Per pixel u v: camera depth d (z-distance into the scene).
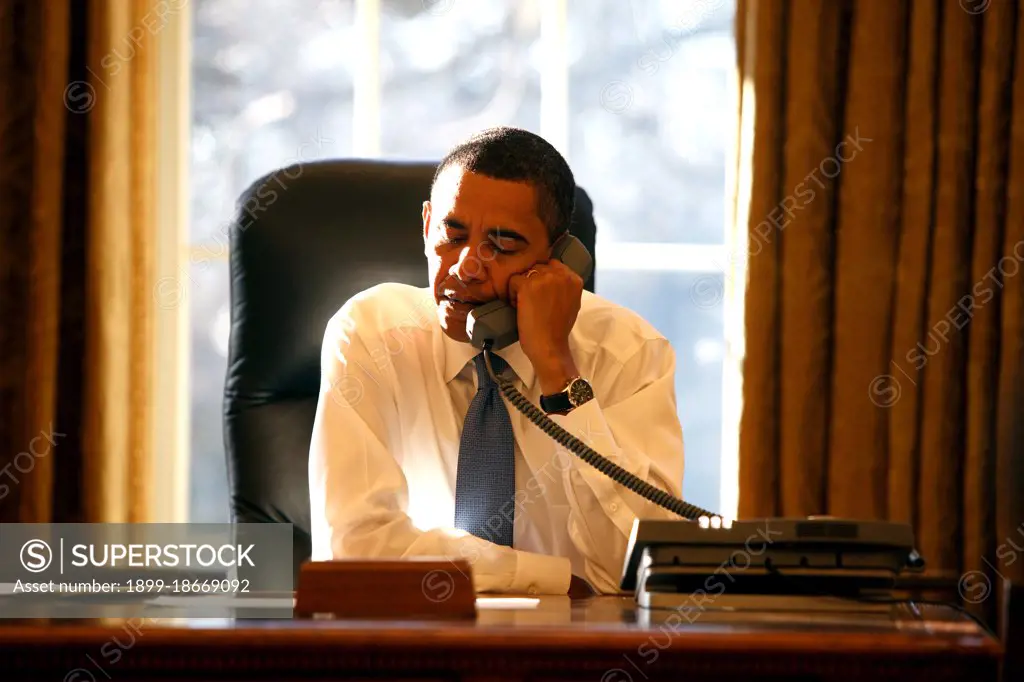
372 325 6.29
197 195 10.54
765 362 9.34
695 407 10.59
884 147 9.47
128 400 9.38
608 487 5.75
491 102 10.61
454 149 5.84
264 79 10.59
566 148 10.57
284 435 6.82
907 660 3.51
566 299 5.71
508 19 10.62
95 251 9.22
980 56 9.55
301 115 10.59
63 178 9.37
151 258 9.57
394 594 4.09
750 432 9.32
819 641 3.52
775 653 3.53
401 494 5.76
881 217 9.45
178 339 10.35
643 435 6.23
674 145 10.62
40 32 9.27
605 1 10.62
